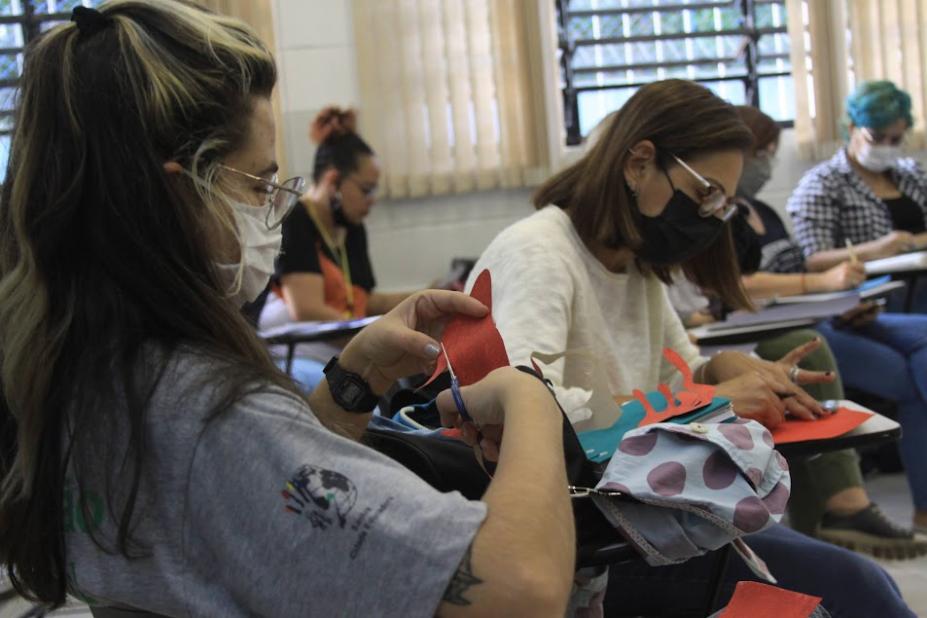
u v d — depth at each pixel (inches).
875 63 188.2
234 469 32.1
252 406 32.6
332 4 171.2
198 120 35.7
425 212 176.9
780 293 133.5
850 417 64.0
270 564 31.6
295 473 31.9
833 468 109.1
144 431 32.4
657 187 68.4
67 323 33.9
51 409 33.7
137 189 34.4
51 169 34.7
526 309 64.3
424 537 31.3
